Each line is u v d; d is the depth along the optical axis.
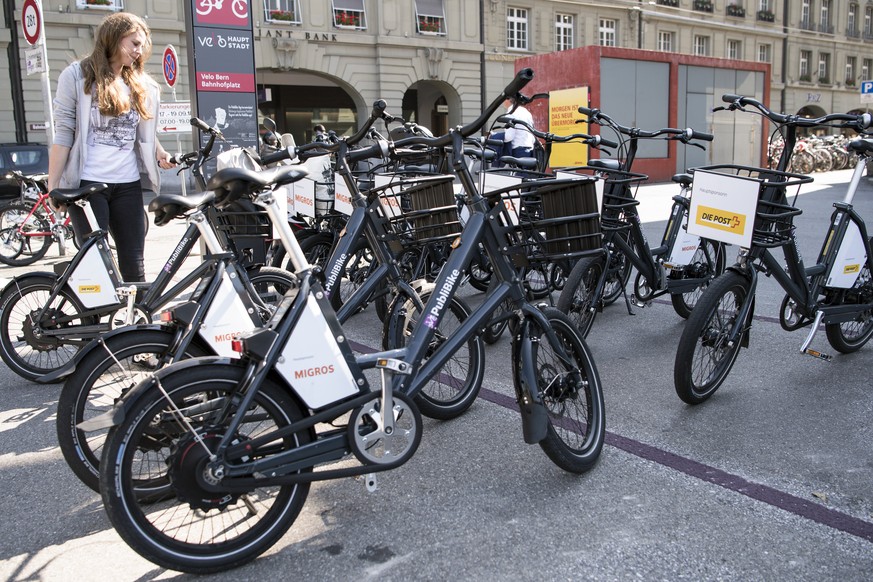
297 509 2.39
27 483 2.93
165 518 2.47
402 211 3.88
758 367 4.23
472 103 26.84
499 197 2.84
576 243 2.75
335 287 3.62
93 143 3.85
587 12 29.28
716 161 20.58
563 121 17.36
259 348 2.23
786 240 3.68
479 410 3.65
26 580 2.27
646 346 4.71
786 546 2.38
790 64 38.25
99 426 2.07
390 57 24.75
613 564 2.29
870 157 4.18
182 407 2.23
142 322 3.62
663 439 3.24
